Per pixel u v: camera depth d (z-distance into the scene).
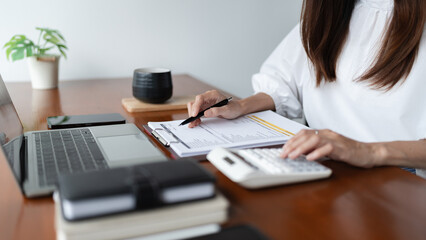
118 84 1.57
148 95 1.16
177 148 0.77
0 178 0.68
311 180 0.67
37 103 1.21
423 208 0.58
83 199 0.45
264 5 1.90
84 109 1.15
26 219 0.53
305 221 0.53
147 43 1.74
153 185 0.48
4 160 0.77
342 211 0.57
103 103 1.24
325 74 1.14
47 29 1.44
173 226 0.49
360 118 1.10
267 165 0.67
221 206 0.51
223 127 0.94
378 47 1.05
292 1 1.95
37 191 0.59
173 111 1.17
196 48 1.83
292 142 0.71
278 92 1.21
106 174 0.51
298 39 1.28
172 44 1.79
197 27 1.81
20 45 1.54
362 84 1.08
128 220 0.46
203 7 1.79
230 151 0.71
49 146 0.78
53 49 1.61
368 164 0.73
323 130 0.76
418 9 0.92
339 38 1.12
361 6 1.11
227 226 0.52
